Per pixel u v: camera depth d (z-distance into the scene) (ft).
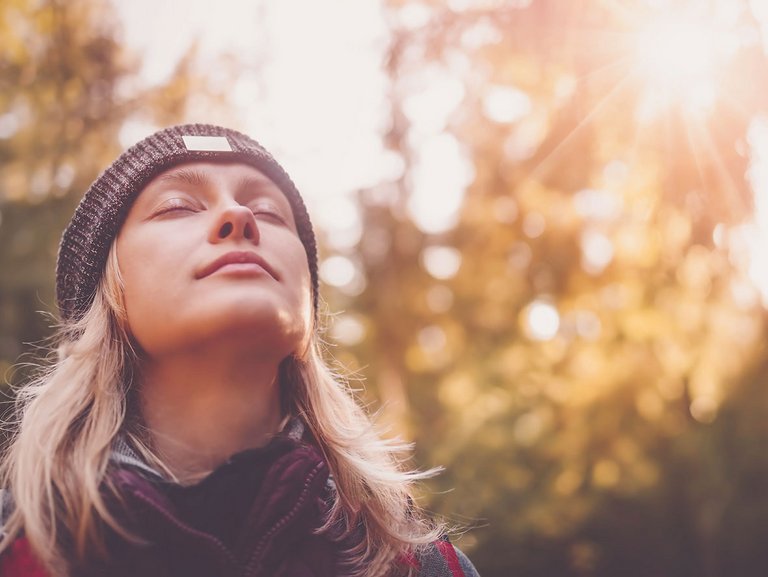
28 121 16.89
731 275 11.37
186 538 3.63
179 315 4.01
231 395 4.16
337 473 4.72
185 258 4.13
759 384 20.75
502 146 14.99
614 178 11.96
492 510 21.31
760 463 23.47
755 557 25.11
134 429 4.19
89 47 15.51
